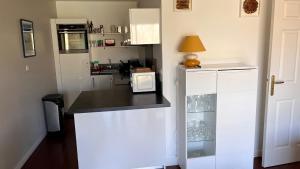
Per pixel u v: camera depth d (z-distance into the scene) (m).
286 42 2.70
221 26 2.77
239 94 2.58
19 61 3.23
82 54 5.04
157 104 2.46
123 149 2.54
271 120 2.81
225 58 2.84
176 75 2.77
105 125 2.45
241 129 2.67
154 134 2.56
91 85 5.14
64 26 4.89
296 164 2.96
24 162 3.19
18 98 3.15
